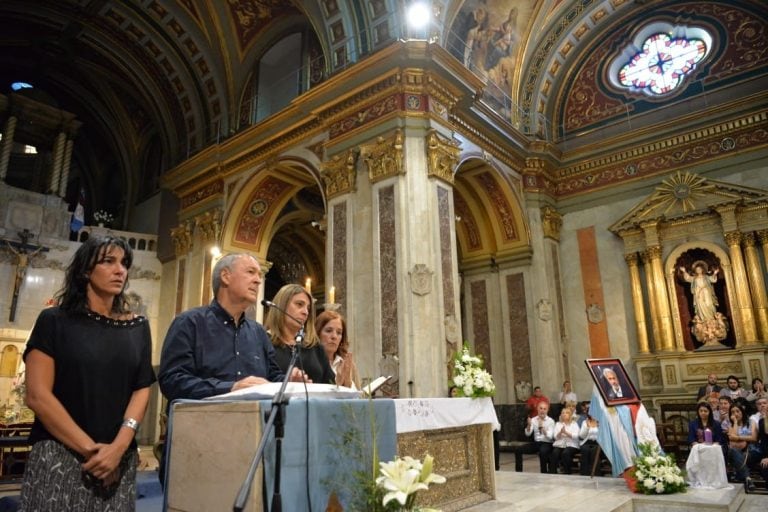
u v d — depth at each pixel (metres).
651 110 12.80
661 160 12.27
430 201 9.22
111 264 2.26
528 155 12.98
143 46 14.45
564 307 12.77
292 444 2.05
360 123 10.10
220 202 12.95
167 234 14.87
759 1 11.83
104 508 2.03
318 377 3.49
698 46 12.59
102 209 18.69
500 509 4.37
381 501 2.06
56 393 2.07
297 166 11.91
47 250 13.23
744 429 6.91
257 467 1.79
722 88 11.94
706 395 9.31
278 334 3.43
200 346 2.61
